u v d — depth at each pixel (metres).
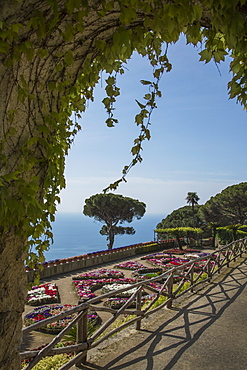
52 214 2.60
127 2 1.79
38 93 1.96
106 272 16.52
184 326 4.92
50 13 1.77
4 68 1.76
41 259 2.66
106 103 2.69
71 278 15.38
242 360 3.76
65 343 5.95
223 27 1.69
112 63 2.17
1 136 1.82
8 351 1.92
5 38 1.70
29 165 1.93
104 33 2.14
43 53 1.84
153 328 4.84
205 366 3.61
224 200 28.16
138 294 4.88
